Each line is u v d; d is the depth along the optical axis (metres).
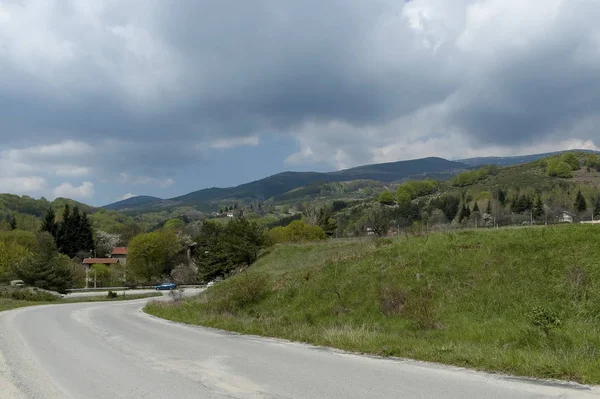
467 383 7.68
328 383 8.00
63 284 65.50
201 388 7.86
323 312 19.09
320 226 86.75
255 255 50.81
